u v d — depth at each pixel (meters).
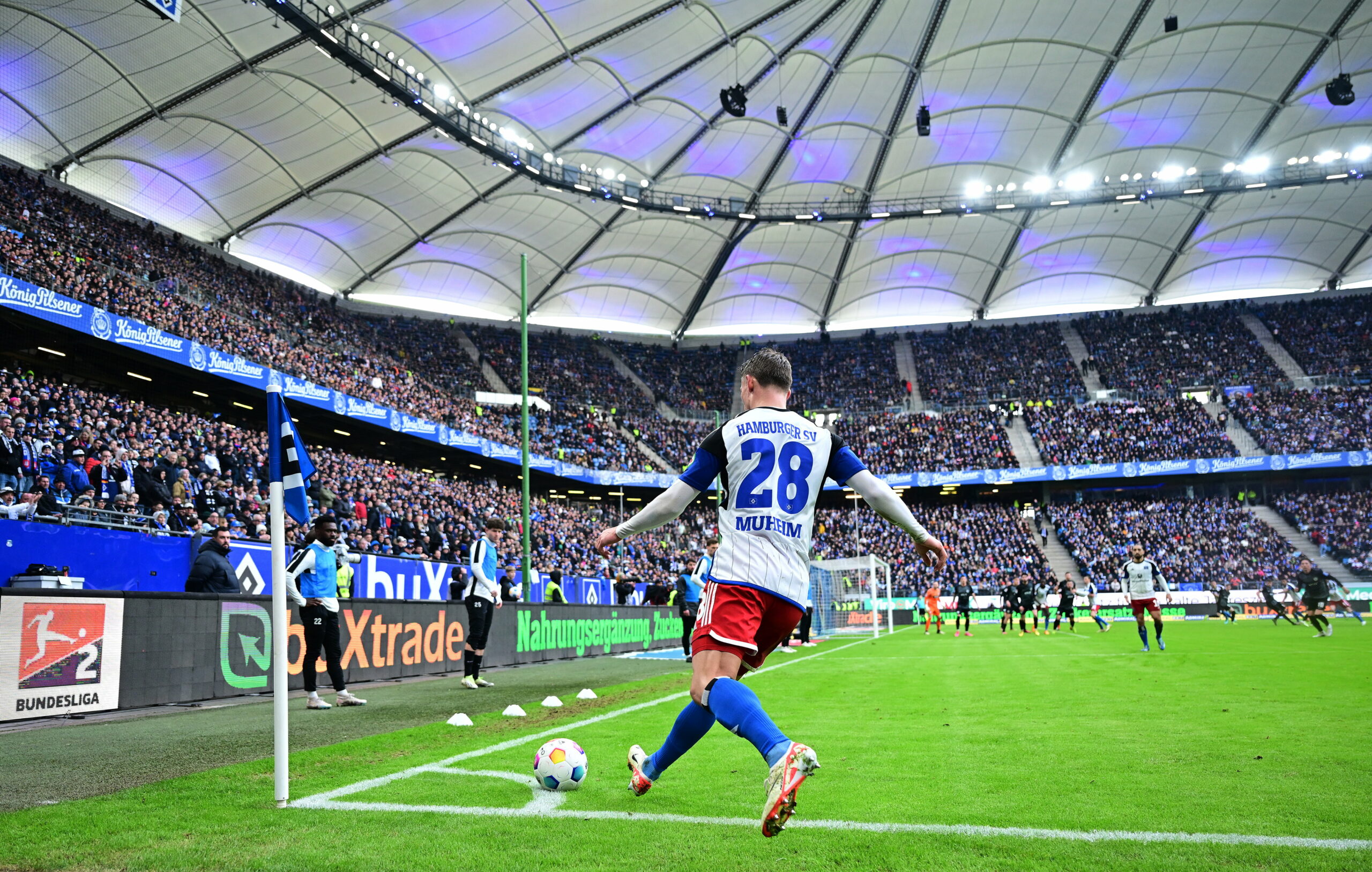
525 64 30.59
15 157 28.84
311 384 30.27
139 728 6.84
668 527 44.97
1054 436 48.03
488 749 5.57
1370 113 37.75
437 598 22.42
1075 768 4.65
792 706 7.90
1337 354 49.31
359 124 31.42
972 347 55.25
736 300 52.94
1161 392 50.06
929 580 42.25
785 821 2.64
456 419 37.69
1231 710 6.88
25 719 7.23
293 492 4.24
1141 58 34.25
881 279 51.66
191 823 3.64
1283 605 28.53
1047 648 17.17
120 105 27.73
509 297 48.06
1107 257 49.97
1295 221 46.50
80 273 24.88
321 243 39.00
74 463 16.97
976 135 39.00
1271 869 2.90
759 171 40.94
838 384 54.16
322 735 6.48
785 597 3.23
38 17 23.64
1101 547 43.06
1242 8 31.80
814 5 31.53
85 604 7.79
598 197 38.94
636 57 31.92
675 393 53.38
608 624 18.94
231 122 29.73
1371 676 9.59
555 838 3.36
